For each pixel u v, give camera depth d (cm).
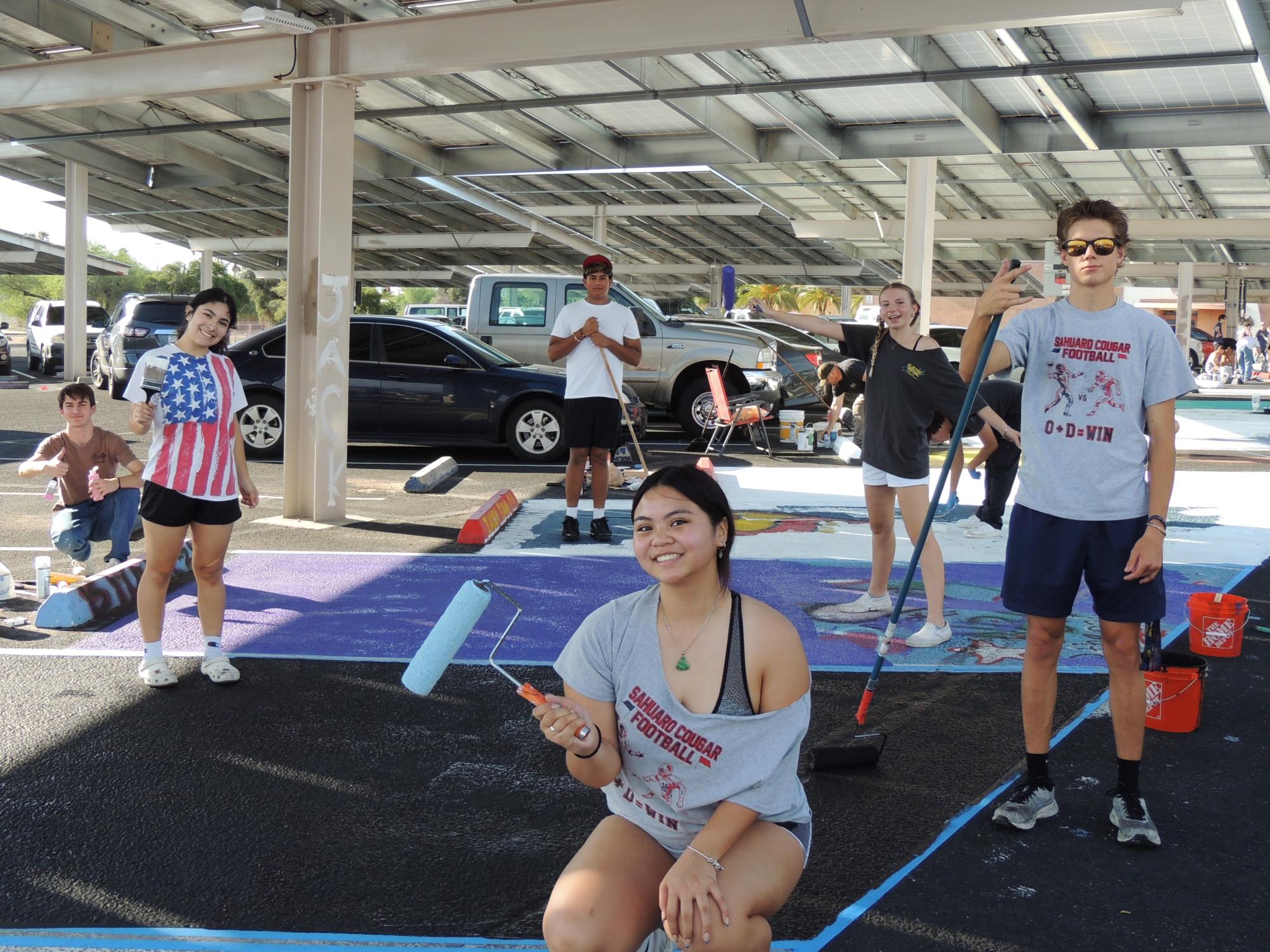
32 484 1048
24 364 3444
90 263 3962
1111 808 380
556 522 902
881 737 427
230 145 2161
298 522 881
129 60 999
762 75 1366
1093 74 1329
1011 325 363
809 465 1273
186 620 601
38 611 584
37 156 2403
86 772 404
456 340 1295
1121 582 354
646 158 1820
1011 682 517
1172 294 4362
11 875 331
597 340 788
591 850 247
